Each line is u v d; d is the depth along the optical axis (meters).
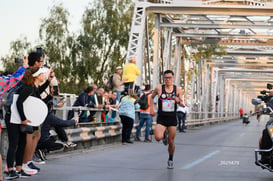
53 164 14.70
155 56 40.72
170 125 14.34
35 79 12.29
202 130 44.31
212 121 68.06
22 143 12.02
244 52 61.84
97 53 54.50
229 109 125.31
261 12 35.91
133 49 35.59
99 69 54.03
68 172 13.02
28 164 12.95
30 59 12.64
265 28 42.12
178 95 14.47
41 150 14.95
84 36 54.16
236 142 27.44
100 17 55.41
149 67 39.41
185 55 57.97
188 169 14.37
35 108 12.04
